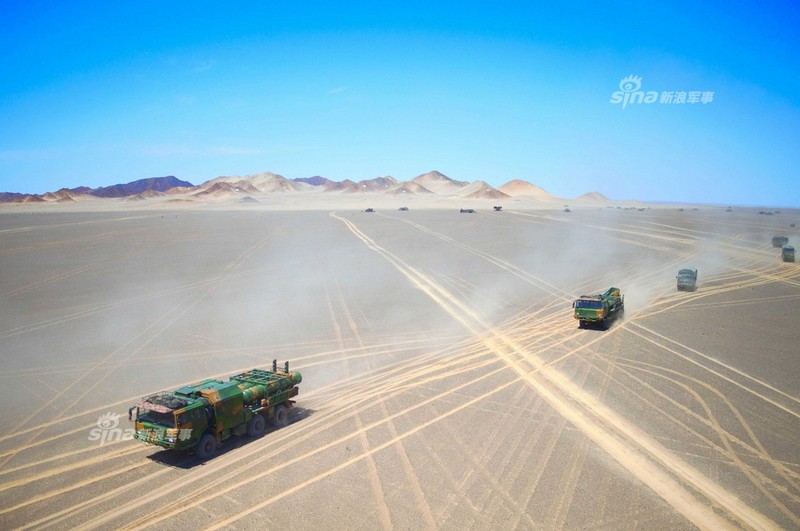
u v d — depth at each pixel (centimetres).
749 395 2145
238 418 1750
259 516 1341
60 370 2523
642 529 1290
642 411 1988
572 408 2016
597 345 2847
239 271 5338
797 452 1684
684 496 1434
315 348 2872
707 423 1888
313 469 1575
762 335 3020
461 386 2267
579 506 1377
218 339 3048
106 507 1385
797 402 2078
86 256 6194
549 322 3378
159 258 6116
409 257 6347
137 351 2825
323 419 1956
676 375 2377
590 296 3309
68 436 1817
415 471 1555
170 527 1298
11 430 1869
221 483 1500
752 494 1450
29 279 4816
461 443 1731
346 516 1338
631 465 1591
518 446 1709
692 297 4088
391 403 2094
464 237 8569
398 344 2931
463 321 3428
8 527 1305
